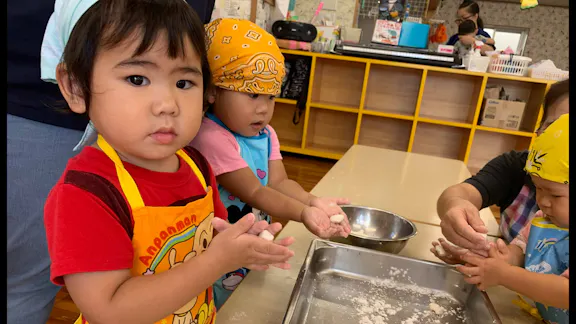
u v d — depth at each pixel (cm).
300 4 418
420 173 169
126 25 47
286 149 386
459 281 77
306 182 318
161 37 48
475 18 378
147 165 58
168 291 47
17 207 90
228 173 93
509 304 77
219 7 252
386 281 80
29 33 83
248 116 91
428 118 352
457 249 78
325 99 392
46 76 71
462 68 340
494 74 323
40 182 92
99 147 54
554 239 72
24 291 95
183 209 57
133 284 47
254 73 86
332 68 381
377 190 140
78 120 91
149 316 47
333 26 386
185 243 58
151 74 49
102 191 49
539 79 317
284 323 57
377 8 405
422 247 98
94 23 49
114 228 48
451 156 377
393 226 106
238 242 51
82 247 45
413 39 357
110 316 46
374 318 69
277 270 81
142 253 52
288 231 99
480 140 368
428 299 76
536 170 66
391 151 205
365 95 378
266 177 108
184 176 61
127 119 49
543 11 613
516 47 649
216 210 71
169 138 51
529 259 74
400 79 370
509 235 107
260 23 344
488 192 109
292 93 377
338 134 397
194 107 53
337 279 79
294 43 357
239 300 70
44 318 101
